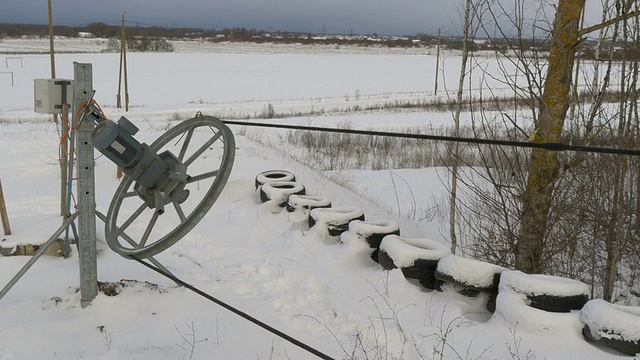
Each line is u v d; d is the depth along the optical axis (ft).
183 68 258.98
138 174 13.93
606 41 25.07
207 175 13.82
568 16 19.10
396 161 58.03
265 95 172.76
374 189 43.34
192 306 16.66
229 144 13.21
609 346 13.01
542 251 21.02
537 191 20.31
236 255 22.34
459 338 14.17
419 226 32.71
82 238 15.83
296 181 34.04
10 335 14.14
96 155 38.55
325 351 14.25
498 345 13.69
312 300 17.66
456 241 28.89
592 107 24.47
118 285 16.96
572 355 13.01
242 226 26.37
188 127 14.98
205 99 158.30
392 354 13.99
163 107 130.82
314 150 57.98
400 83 216.74
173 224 26.12
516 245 21.13
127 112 117.50
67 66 237.45
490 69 250.78
